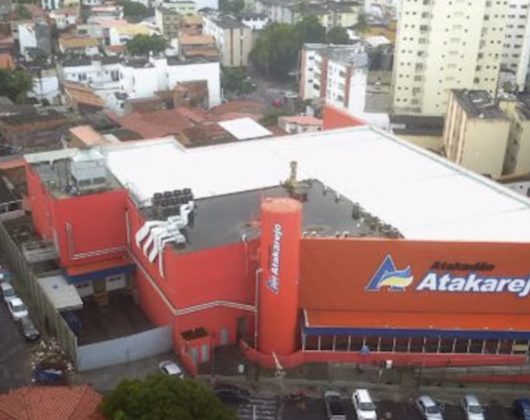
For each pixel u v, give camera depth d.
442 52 153.62
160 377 53.00
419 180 84.06
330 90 167.75
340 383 64.94
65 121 134.25
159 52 189.38
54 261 76.62
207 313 67.12
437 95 157.25
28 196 89.56
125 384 52.31
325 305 67.38
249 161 88.75
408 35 154.75
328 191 77.81
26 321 71.44
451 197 79.44
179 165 86.62
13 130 127.69
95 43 194.12
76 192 73.06
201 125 131.25
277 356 66.38
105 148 89.56
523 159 125.25
